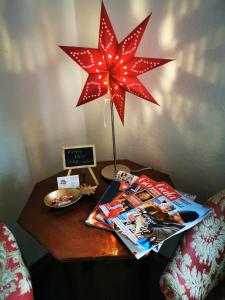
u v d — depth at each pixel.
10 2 1.08
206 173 1.18
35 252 1.52
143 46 1.17
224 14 0.91
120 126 1.44
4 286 0.71
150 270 1.42
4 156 1.23
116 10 1.20
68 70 1.39
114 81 1.03
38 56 1.24
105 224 0.90
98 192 1.10
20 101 1.22
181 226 0.83
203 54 1.00
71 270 1.43
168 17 1.05
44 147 1.39
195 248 0.80
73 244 0.84
